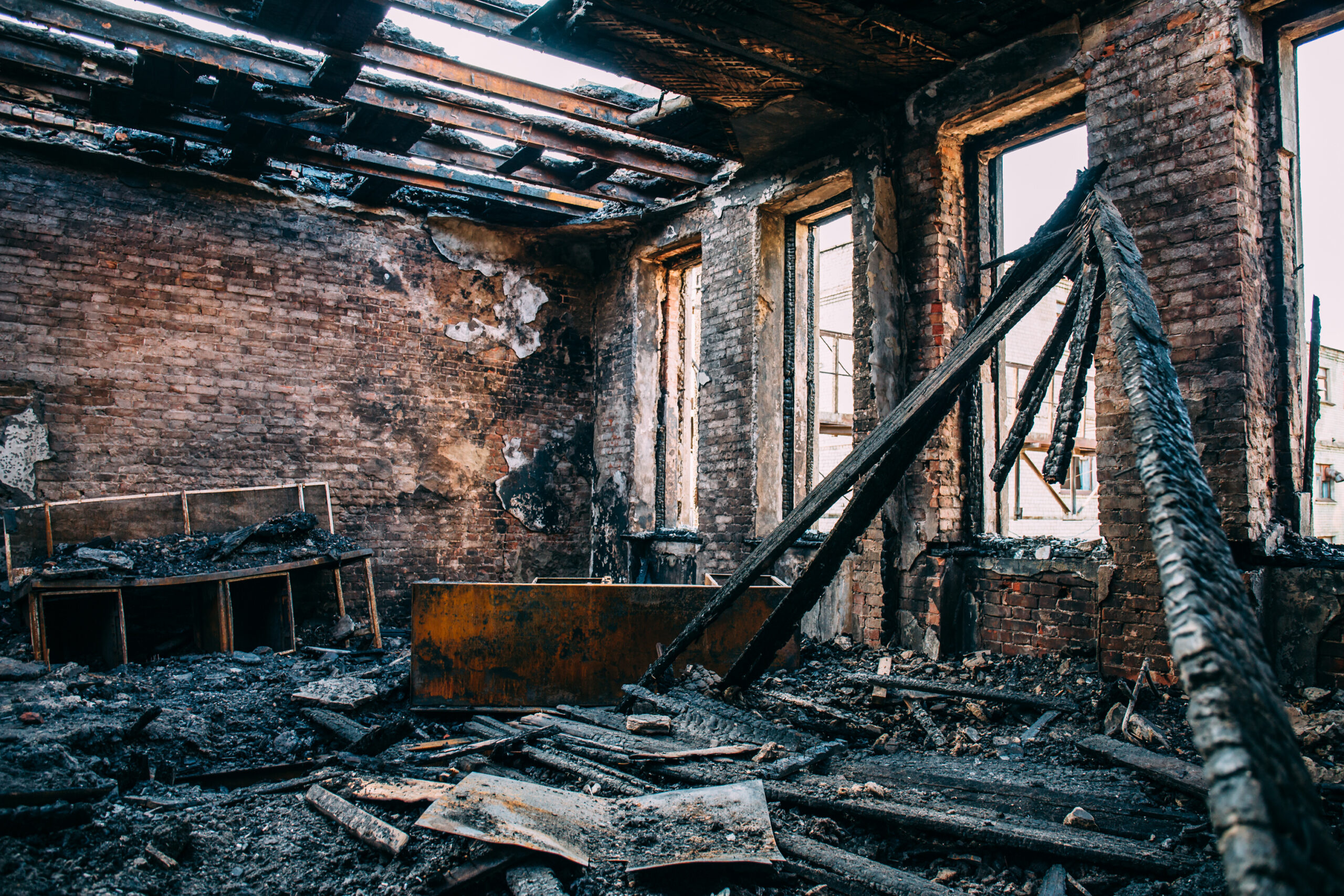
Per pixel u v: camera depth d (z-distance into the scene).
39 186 6.07
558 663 4.15
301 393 7.04
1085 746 3.20
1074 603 4.37
